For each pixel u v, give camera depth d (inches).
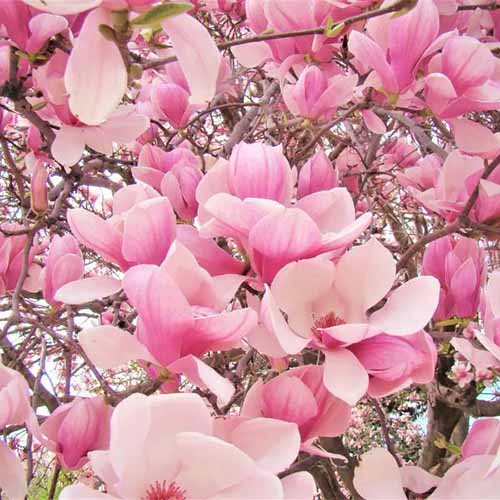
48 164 55.7
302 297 27.1
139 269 23.9
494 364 31.0
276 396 26.4
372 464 29.4
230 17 67.4
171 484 23.5
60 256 40.7
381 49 36.1
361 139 77.3
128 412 22.8
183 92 53.2
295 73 46.3
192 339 25.1
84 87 25.6
